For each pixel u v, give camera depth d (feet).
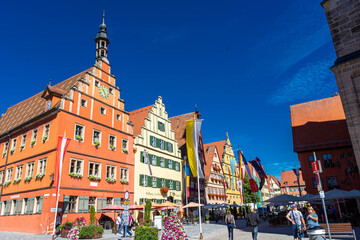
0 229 88.69
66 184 77.30
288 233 58.65
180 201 130.21
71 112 84.33
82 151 84.84
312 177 100.32
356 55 38.04
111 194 92.43
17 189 88.07
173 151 134.41
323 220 81.92
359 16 39.60
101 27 108.99
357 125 36.78
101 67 100.73
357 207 90.68
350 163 95.55
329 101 121.39
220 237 58.39
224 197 183.42
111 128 98.89
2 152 104.47
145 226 47.52
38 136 86.94
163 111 133.18
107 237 64.54
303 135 109.09
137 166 107.96
